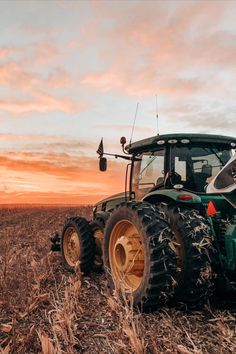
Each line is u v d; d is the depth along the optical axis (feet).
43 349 9.55
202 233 12.34
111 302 12.46
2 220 60.54
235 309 12.83
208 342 10.41
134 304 12.62
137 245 13.65
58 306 13.14
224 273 12.26
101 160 20.17
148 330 11.16
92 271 19.04
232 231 11.98
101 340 10.63
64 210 83.05
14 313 12.57
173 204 13.65
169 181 15.26
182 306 12.55
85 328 11.43
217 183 12.06
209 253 12.16
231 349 10.00
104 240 15.34
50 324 11.71
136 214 13.10
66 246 20.54
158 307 12.33
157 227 12.48
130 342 10.11
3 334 11.12
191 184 15.35
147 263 12.29
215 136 15.96
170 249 12.19
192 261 12.08
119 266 14.43
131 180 18.80
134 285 13.69
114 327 11.45
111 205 21.12
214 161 16.03
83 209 72.43
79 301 13.67
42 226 47.19
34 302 13.01
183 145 15.87
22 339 10.26
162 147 16.28
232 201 11.70
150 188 17.12
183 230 12.49
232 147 16.52
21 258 20.31
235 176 11.41
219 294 13.89
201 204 13.67
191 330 11.18
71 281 15.58
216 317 11.94
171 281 12.02
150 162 17.24
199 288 12.09
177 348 9.77
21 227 45.29
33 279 16.25
